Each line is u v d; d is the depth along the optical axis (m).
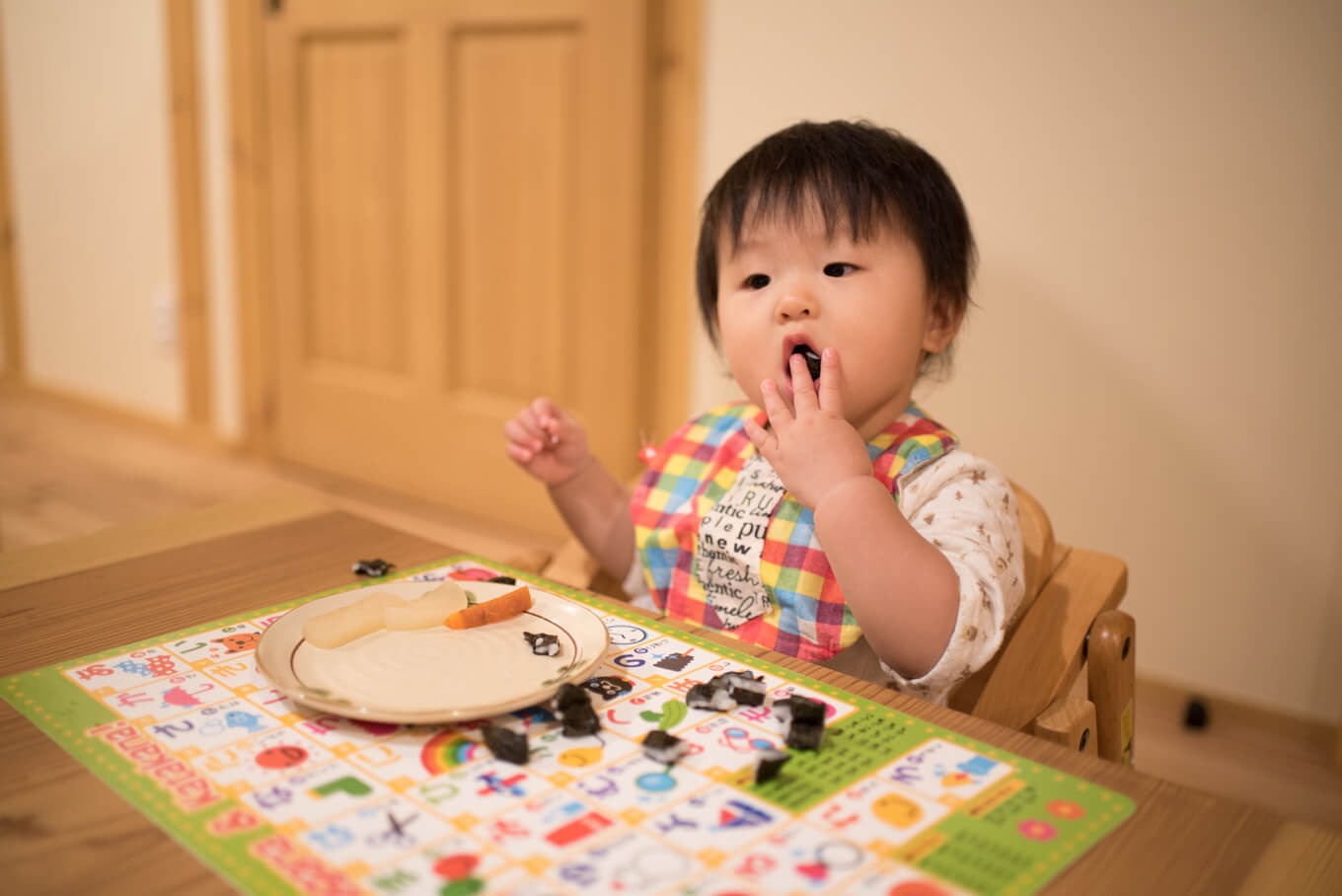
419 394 2.54
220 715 0.56
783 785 0.50
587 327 2.19
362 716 0.53
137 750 0.52
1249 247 1.51
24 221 3.48
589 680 0.61
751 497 0.92
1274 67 1.45
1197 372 1.58
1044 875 0.44
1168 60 1.52
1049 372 1.69
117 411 3.32
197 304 2.99
